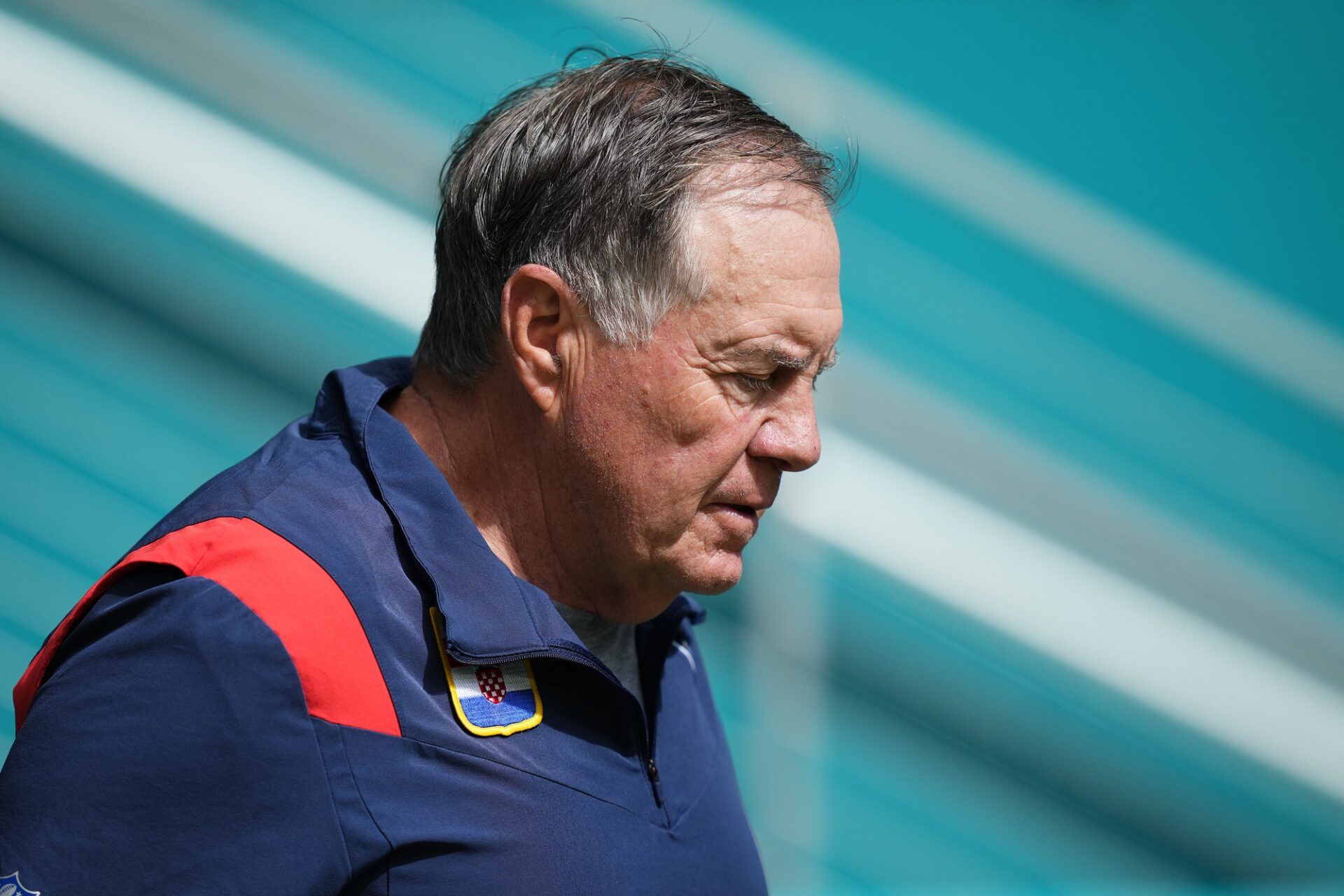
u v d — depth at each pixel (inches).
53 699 134.9
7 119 435.8
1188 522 590.9
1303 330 528.4
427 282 455.5
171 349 481.4
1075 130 682.8
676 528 162.2
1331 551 593.3
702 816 175.3
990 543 443.5
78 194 474.3
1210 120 684.7
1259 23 690.8
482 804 146.7
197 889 130.6
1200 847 495.2
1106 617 449.4
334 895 138.5
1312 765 458.3
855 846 469.4
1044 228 507.8
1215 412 610.2
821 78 510.9
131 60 468.4
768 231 154.9
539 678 159.0
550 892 148.7
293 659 137.3
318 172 469.4
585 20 555.2
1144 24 687.7
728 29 512.4
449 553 154.3
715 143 157.3
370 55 565.6
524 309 157.9
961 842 478.3
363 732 141.0
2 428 454.9
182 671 133.3
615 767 162.1
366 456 159.3
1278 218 680.4
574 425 159.0
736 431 158.7
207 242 483.8
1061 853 485.1
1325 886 491.8
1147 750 502.0
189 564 143.0
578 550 167.8
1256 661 466.9
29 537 442.0
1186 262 527.2
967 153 518.6
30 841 128.8
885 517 432.1
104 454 462.3
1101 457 598.2
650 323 153.5
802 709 412.8
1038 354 608.1
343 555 148.2
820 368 165.8
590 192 155.2
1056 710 502.0
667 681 187.5
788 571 418.3
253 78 483.2
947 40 678.5
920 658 497.4
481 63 575.5
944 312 611.2
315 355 497.0
